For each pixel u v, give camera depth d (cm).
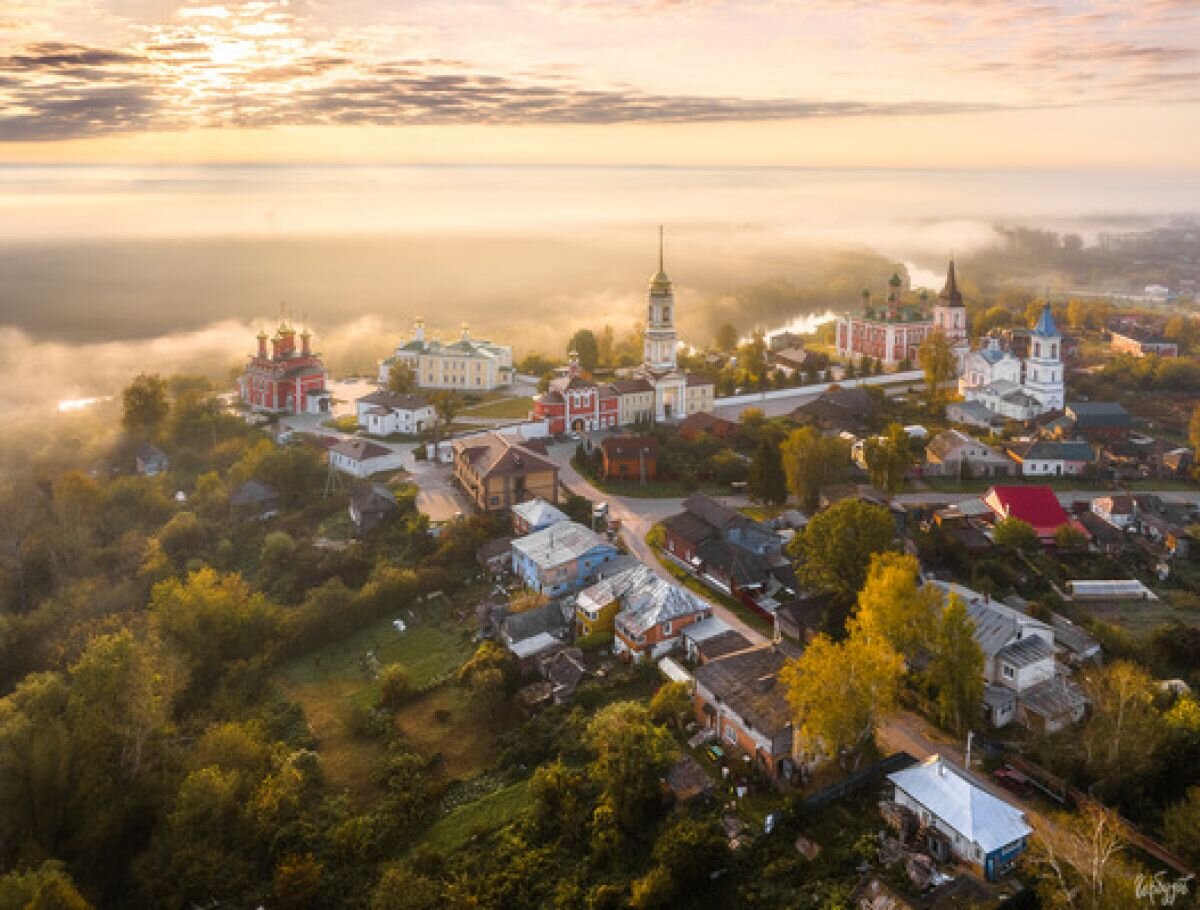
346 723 9438
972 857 6391
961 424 18025
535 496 13662
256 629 10756
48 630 11700
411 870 7438
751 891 6631
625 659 9650
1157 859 6475
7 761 8294
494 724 9181
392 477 15525
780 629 9925
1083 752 7438
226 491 15138
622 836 7256
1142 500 13475
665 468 15225
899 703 8475
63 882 7081
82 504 14588
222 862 7675
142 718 8694
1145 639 9850
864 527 9694
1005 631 8606
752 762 7756
